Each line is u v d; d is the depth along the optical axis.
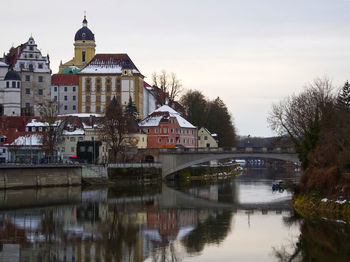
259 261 73.44
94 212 112.19
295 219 101.31
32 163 167.50
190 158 182.88
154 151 185.00
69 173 162.88
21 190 145.62
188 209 117.12
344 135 110.69
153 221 101.81
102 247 80.81
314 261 73.00
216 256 76.00
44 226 96.12
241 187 167.88
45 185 156.00
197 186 170.88
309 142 120.62
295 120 137.38
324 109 124.00
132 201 130.12
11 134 190.62
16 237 86.94
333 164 110.56
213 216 107.44
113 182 172.12
